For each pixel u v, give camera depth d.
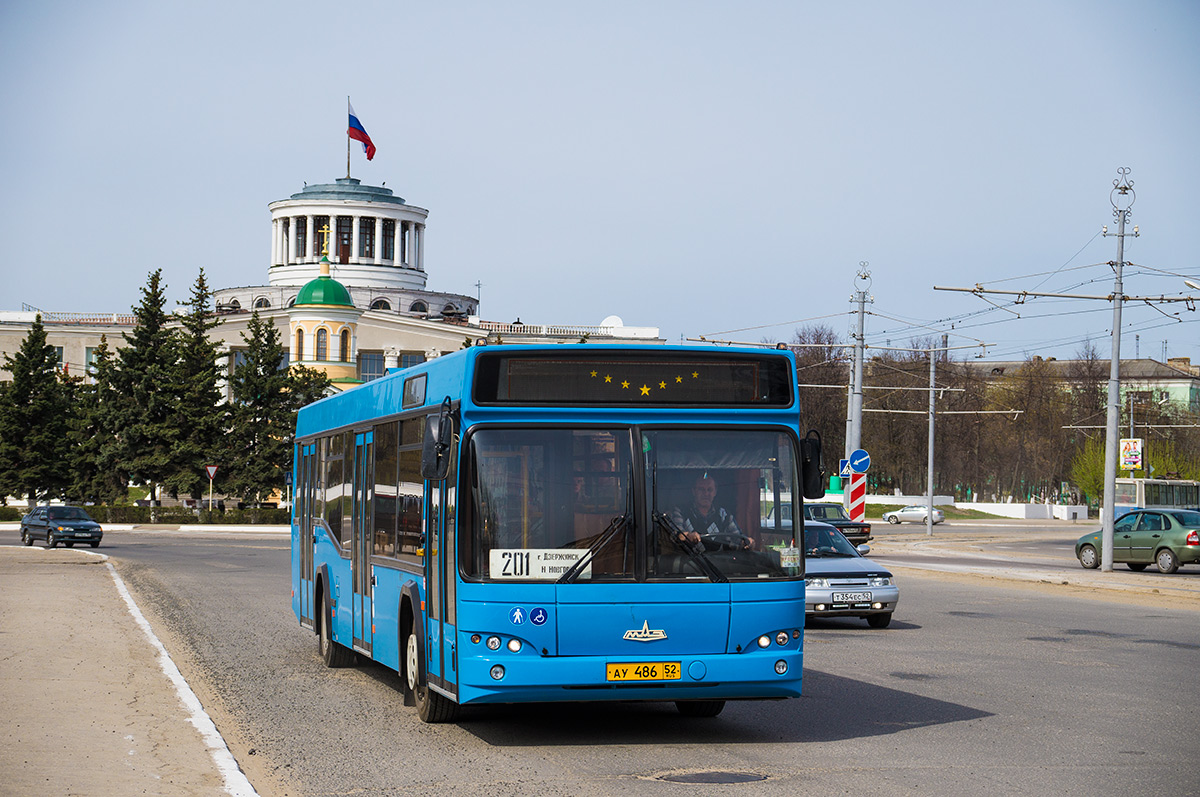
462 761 9.42
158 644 16.70
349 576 14.08
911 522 87.19
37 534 47.28
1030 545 56.91
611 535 9.77
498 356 9.92
